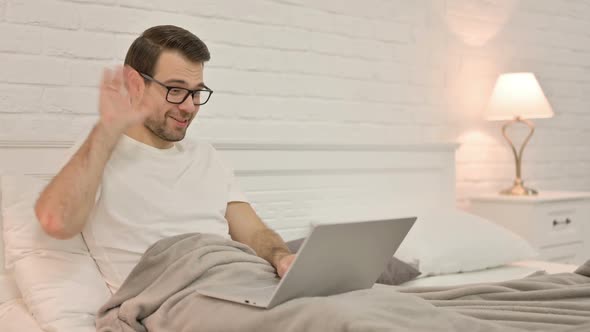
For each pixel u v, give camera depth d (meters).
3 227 1.88
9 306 1.85
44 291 1.69
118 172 1.81
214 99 2.61
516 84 3.39
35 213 1.69
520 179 3.52
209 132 2.60
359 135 3.05
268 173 2.66
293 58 2.83
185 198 1.90
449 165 3.31
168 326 1.52
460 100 3.48
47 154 2.11
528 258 2.78
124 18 2.38
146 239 1.80
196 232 1.80
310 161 2.78
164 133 1.87
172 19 2.49
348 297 1.41
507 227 3.36
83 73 2.30
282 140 2.66
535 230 3.27
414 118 3.28
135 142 1.85
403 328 1.24
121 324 1.57
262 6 2.73
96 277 1.78
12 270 1.92
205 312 1.46
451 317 1.34
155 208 1.83
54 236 1.67
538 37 3.84
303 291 1.44
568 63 4.02
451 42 3.43
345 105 3.00
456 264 2.57
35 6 2.21
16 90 2.18
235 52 2.65
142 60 1.86
